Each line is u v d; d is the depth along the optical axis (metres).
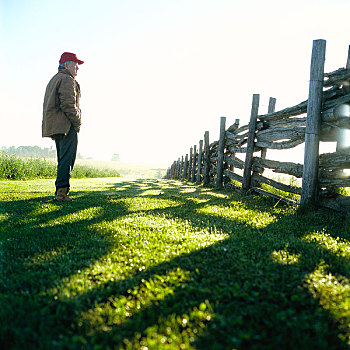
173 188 8.59
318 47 4.07
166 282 1.77
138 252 2.24
